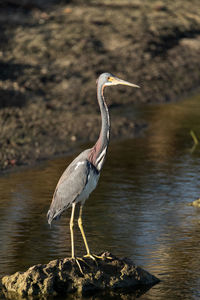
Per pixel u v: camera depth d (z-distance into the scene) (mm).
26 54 23656
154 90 22703
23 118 17984
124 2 30625
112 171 14078
